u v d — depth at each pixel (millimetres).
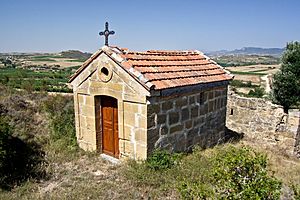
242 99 12930
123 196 6477
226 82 10805
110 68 8242
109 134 9070
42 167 7996
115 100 8672
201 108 9875
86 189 6758
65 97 15219
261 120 12305
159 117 8133
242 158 3945
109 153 9164
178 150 9078
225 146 10773
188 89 8742
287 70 16875
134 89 7797
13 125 10797
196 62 10797
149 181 6996
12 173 7480
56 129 10695
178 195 6324
